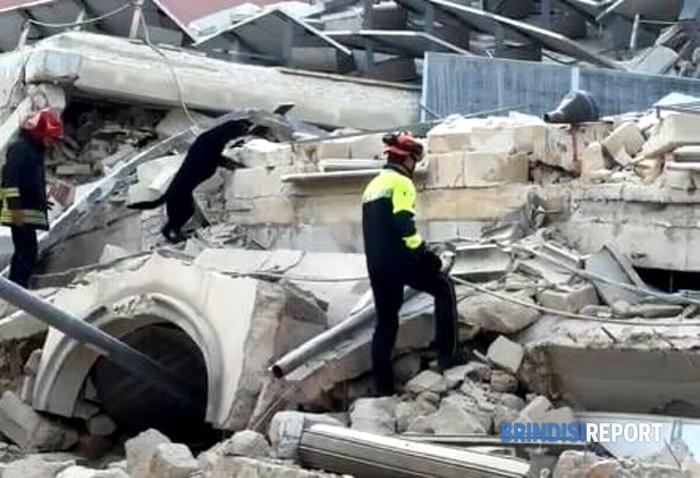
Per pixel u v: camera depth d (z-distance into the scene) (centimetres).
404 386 1055
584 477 704
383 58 2153
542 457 737
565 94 1761
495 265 1112
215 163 1427
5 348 1302
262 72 1872
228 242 1398
